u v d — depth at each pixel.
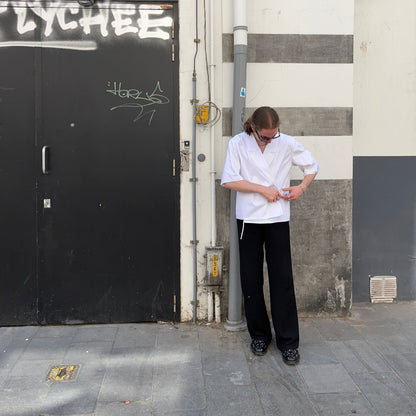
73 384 2.80
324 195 3.74
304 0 3.61
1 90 3.47
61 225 3.58
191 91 3.57
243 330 3.57
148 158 3.59
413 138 4.14
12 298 3.59
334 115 3.69
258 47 3.61
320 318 3.82
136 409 2.55
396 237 4.20
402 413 2.52
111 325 3.66
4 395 2.68
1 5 3.43
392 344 3.35
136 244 3.63
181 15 3.52
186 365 3.03
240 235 3.14
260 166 3.00
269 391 2.73
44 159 3.49
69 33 3.48
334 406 2.59
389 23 4.04
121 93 3.54
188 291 3.70
